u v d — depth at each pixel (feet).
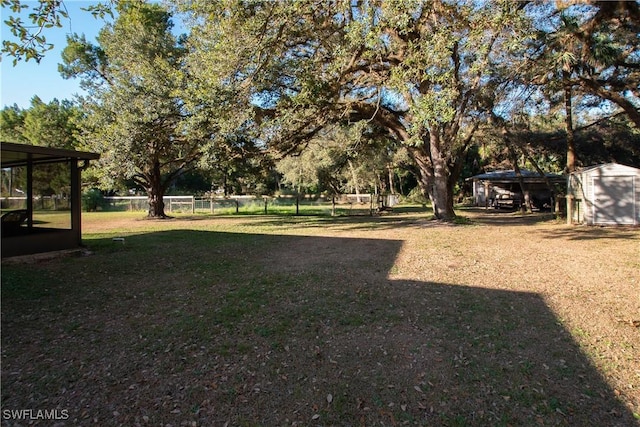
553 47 36.94
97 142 54.80
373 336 13.43
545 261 26.22
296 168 108.99
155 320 15.40
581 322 14.53
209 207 97.96
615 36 45.42
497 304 16.78
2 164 36.06
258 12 27.78
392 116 54.70
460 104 45.39
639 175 49.08
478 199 110.63
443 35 26.63
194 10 33.19
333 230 48.55
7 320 15.52
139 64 55.26
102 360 11.94
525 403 9.34
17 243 29.14
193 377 10.83
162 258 29.25
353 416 9.00
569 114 56.03
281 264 26.20
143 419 8.96
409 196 133.59
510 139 67.10
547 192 93.71
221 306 16.99
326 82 36.42
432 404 9.38
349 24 29.58
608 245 33.12
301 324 14.66
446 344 12.69
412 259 27.30
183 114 50.19
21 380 10.75
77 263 27.43
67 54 67.05
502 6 26.86
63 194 34.86
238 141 47.32
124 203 110.42
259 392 10.03
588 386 10.07
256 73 30.91
